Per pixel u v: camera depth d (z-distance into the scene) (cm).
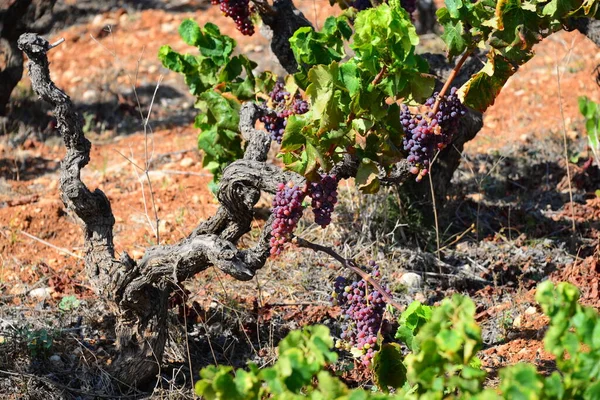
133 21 1466
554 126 1031
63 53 1359
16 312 678
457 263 746
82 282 732
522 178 901
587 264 698
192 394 563
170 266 541
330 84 464
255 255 522
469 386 373
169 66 705
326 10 1430
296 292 702
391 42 457
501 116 1088
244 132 573
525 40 520
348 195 790
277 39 710
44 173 992
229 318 644
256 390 375
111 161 1015
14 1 963
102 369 579
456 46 526
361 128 495
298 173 494
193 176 945
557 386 353
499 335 631
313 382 527
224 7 642
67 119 545
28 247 800
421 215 761
